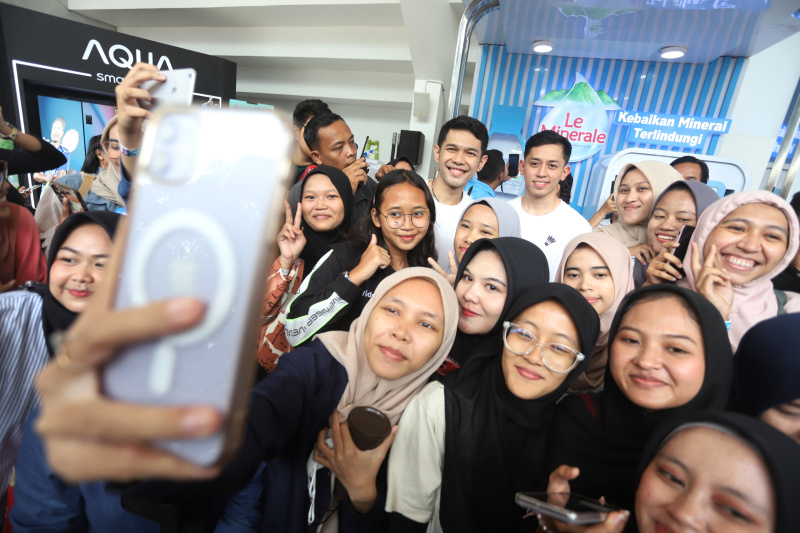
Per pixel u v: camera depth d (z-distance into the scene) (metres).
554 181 1.79
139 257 0.31
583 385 1.12
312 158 2.12
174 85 0.77
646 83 2.99
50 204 1.73
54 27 3.43
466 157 1.74
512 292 1.01
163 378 0.29
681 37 2.42
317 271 1.29
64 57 3.51
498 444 0.82
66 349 0.27
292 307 1.19
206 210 0.31
